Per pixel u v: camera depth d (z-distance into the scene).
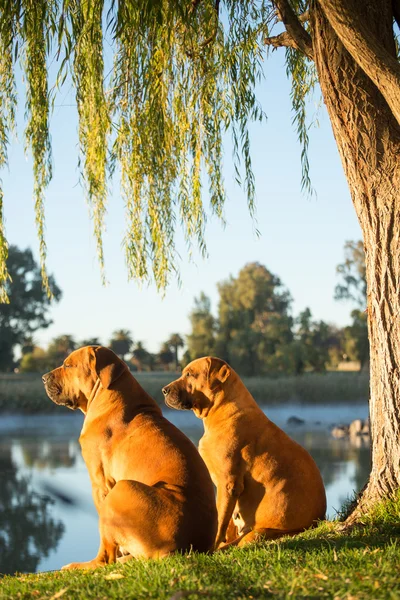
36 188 7.37
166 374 87.56
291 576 3.74
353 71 5.89
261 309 82.00
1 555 14.39
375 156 5.84
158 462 4.78
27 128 7.12
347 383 64.62
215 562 4.18
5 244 7.44
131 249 8.16
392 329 5.74
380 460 5.79
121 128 7.51
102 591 3.77
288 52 8.12
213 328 76.81
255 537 5.63
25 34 6.50
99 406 5.23
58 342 89.81
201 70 7.78
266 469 5.71
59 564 13.81
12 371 89.00
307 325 76.06
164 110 7.55
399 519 5.38
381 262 5.81
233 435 5.76
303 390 62.31
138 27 6.15
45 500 20.58
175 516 4.45
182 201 8.24
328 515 6.34
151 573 3.91
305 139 8.17
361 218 5.96
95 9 6.17
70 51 6.30
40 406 58.91
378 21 5.84
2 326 86.56
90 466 5.16
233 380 5.93
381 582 3.50
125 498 4.50
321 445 32.78
